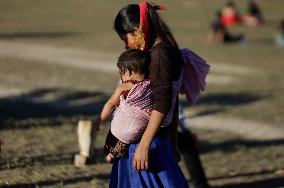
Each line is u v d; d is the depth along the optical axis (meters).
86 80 25.58
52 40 40.03
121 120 6.29
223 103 21.70
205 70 7.16
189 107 20.55
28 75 25.83
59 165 11.27
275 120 19.20
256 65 33.72
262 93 24.39
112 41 41.53
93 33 45.50
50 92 21.97
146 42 6.34
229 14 59.69
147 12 6.37
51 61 30.92
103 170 11.23
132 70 6.28
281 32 45.25
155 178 6.28
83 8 63.53
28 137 13.70
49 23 50.31
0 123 15.38
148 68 6.29
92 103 20.39
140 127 6.27
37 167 10.88
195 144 9.95
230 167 12.94
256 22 59.69
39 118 16.69
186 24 55.41
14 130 14.47
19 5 62.22
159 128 6.12
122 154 6.36
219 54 37.91
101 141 13.89
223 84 26.27
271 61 35.94
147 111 6.28
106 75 27.48
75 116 17.67
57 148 12.87
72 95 21.66
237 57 36.97
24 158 11.55
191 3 73.12
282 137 16.95
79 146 12.05
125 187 6.39
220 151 14.63
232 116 19.47
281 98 23.48
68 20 53.38
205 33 49.44
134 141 6.32
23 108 18.41
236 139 16.33
